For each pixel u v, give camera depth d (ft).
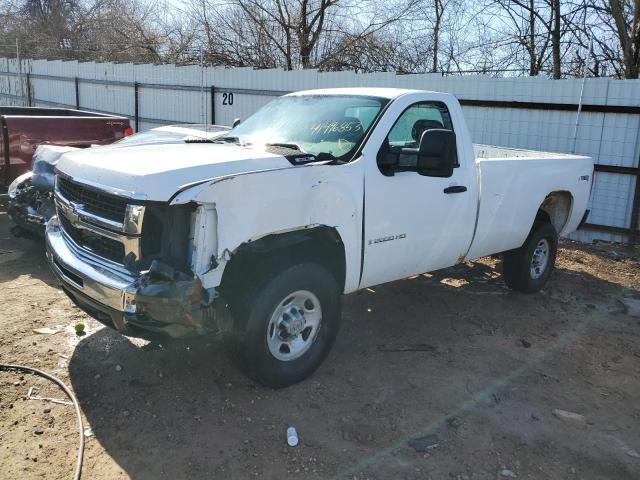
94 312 12.07
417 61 62.03
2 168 23.97
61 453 10.49
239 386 13.02
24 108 30.45
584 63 46.19
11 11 102.89
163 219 10.98
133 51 77.82
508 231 18.24
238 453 10.74
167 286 10.61
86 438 10.97
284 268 12.32
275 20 66.23
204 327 11.21
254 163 11.99
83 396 12.35
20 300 17.15
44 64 67.31
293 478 10.16
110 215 11.55
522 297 20.36
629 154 30.37
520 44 55.47
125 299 10.77
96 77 59.62
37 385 12.67
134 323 10.92
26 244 22.81
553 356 15.65
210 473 10.18
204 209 10.88
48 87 67.51
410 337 16.38
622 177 30.71
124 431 11.23
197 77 48.60
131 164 11.69
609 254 27.99
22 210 19.34
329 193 12.72
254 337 12.01
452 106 16.33
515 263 19.84
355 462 10.66
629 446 11.64
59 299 17.39
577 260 26.13
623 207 30.96
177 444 10.91
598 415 12.77
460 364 14.84
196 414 11.89
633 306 20.07
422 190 14.97
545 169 19.21
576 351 16.06
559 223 21.53
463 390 13.50
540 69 54.49
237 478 10.09
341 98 15.79
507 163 17.61
